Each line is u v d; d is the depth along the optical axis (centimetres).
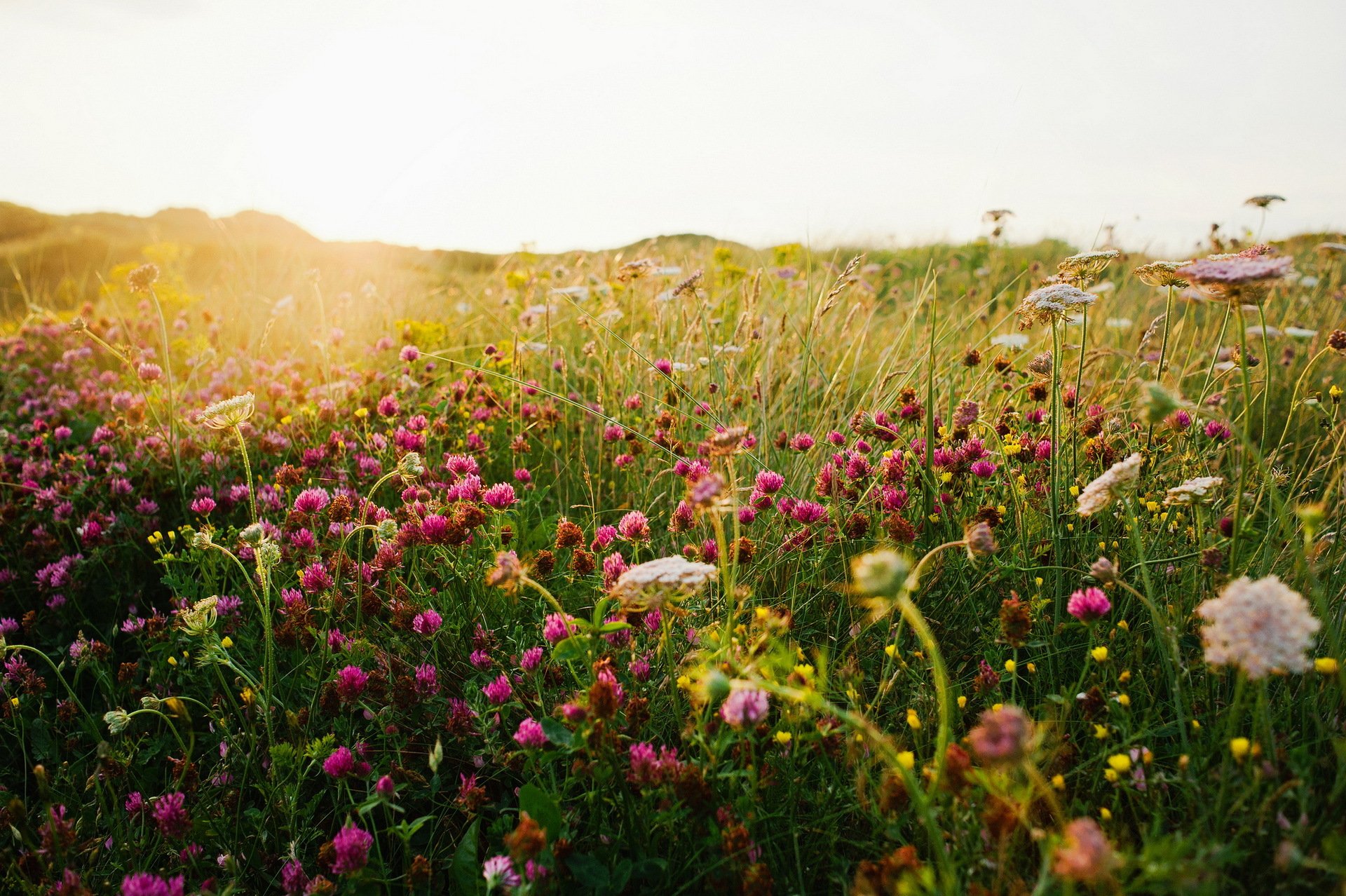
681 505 250
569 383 482
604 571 221
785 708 171
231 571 279
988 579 225
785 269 556
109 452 364
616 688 164
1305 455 345
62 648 275
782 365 421
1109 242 588
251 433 360
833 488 248
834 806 172
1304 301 550
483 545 252
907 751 175
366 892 162
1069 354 377
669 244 671
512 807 191
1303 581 199
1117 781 150
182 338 554
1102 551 230
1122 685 190
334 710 207
